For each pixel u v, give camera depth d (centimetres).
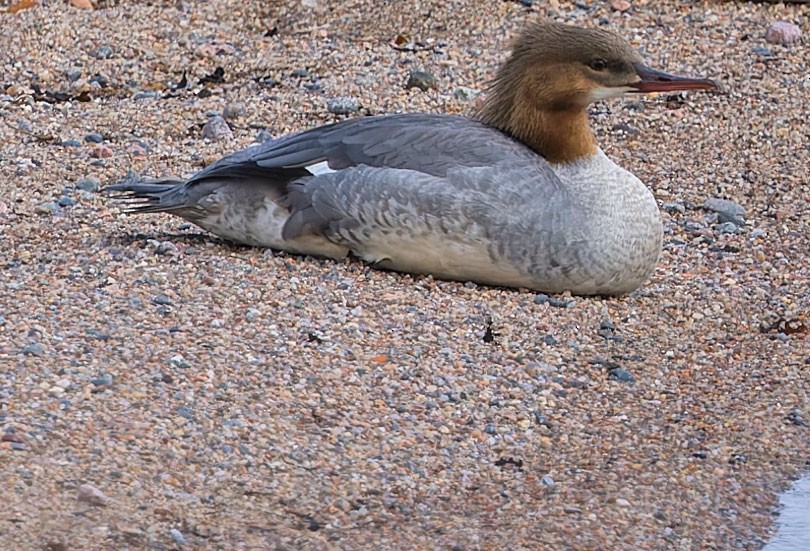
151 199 1264
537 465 959
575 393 1059
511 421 1008
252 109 1625
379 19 1859
